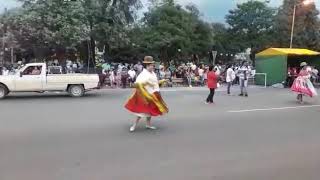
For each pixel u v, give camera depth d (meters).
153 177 6.79
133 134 10.50
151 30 49.00
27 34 29.09
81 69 30.86
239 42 73.69
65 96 21.98
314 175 6.93
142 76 11.08
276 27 66.19
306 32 61.50
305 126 12.04
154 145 9.20
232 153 8.49
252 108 16.61
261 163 7.71
